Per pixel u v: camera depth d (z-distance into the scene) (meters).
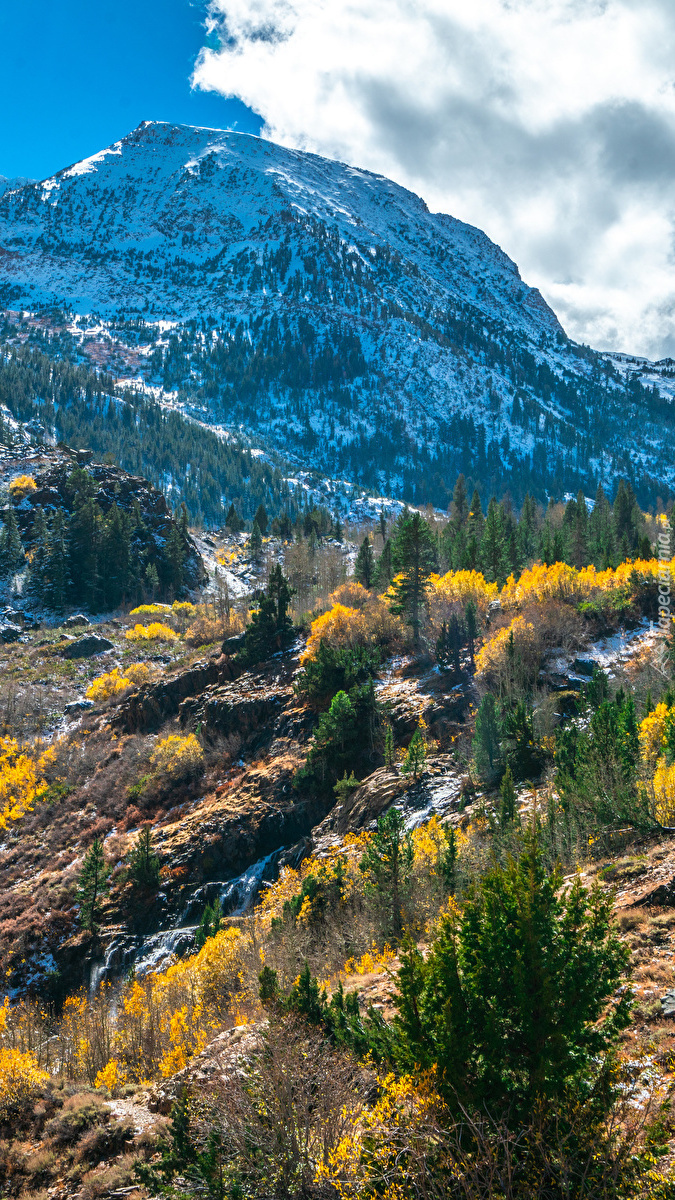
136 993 28.06
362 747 53.00
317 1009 14.89
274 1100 10.46
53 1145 16.14
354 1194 8.87
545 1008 8.79
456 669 56.00
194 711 69.19
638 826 23.12
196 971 30.17
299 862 46.66
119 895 49.22
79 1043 24.33
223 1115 11.01
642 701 41.75
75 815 60.53
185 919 47.25
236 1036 16.84
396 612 65.88
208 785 58.97
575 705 46.72
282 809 51.69
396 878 28.41
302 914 30.94
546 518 152.50
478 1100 8.70
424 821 40.53
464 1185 7.68
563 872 22.39
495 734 41.88
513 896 9.62
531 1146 8.06
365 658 61.16
